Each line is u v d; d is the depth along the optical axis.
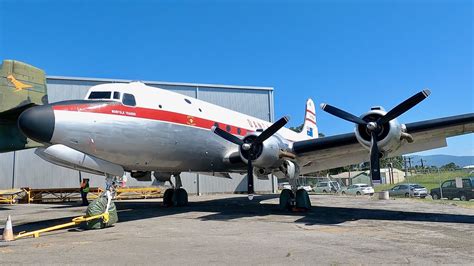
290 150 11.09
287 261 4.92
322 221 9.23
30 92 14.57
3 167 22.00
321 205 14.39
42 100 15.02
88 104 8.89
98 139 8.84
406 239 6.54
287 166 11.02
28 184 22.28
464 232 7.32
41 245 6.32
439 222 8.88
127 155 9.68
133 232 7.75
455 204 15.03
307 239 6.62
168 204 14.76
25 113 8.05
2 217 11.51
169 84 25.12
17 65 14.22
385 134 9.07
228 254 5.39
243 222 9.21
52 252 5.67
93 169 9.16
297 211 11.77
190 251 5.64
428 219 9.49
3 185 21.89
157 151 10.27
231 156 12.05
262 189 27.41
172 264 4.80
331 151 11.02
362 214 10.82
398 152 11.13
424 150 10.90
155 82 24.75
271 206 14.38
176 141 10.62
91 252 5.64
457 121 8.88
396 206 13.83
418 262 4.80
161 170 12.02
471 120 8.75
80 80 23.58
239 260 5.00
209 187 26.05
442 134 9.90
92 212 8.32
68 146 8.48
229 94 26.98
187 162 11.52
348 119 9.41
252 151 10.53
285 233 7.34
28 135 8.09
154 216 10.84
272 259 5.04
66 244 6.38
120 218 10.35
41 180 22.55
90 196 21.83
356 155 12.07
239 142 10.60
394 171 58.25
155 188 23.33
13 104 13.82
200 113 11.61
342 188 30.47
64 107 8.45
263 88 28.05
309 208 11.98
